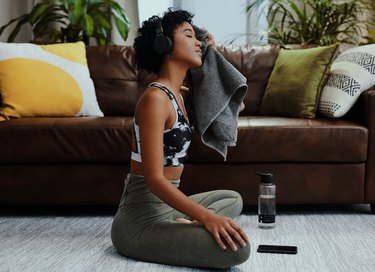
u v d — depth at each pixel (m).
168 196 1.84
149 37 1.96
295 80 2.97
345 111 2.82
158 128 1.86
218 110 1.98
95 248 2.15
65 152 2.65
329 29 3.96
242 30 4.40
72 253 2.09
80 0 3.77
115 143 2.64
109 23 3.98
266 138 2.64
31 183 2.69
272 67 3.24
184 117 1.98
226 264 1.84
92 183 2.69
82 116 3.06
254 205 2.86
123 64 3.28
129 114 3.23
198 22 4.42
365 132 2.66
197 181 2.68
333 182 2.68
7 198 2.71
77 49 3.21
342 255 2.06
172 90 1.96
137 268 1.91
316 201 2.70
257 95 3.20
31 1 4.41
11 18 4.14
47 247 2.17
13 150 2.65
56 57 3.09
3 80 2.94
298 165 2.68
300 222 2.56
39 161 2.68
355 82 2.82
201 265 1.88
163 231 1.92
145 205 1.97
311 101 2.91
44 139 2.65
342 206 2.92
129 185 2.01
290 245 2.19
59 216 2.72
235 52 3.28
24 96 2.91
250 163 2.68
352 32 3.98
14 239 2.30
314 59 2.96
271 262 1.97
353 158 2.67
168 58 1.96
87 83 3.10
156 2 4.36
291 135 2.64
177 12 1.96
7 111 2.88
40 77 2.97
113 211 2.83
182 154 2.00
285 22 4.38
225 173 2.68
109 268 1.91
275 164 2.68
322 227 2.47
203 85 2.00
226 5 4.39
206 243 1.84
